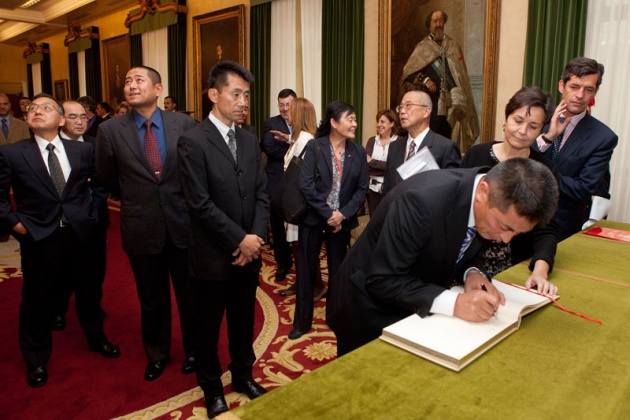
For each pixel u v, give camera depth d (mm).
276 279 4418
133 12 9805
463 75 4883
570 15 4051
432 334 1169
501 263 2076
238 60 7590
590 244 2182
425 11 5082
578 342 1199
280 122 4738
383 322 1556
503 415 880
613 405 916
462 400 930
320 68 6383
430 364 1077
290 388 972
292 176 3068
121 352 3002
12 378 2678
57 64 14211
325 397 939
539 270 1682
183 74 8805
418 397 939
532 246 1883
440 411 893
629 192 3951
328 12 6039
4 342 3174
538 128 1934
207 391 2229
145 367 2797
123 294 4094
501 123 4691
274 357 2904
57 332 3342
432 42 5066
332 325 1740
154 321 2633
